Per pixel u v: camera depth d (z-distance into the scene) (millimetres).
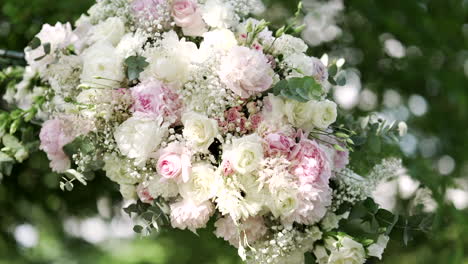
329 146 2020
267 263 1992
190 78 1966
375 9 3422
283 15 3244
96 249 4168
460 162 3854
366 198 2051
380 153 2193
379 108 3477
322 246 2027
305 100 1942
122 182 2035
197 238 3307
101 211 3117
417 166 2846
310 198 1923
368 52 3512
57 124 2115
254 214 1916
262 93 1994
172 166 1925
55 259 3916
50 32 2150
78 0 2852
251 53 1950
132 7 2070
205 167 1940
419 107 3826
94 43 2074
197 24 2047
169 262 3734
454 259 3004
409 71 3602
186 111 1958
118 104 1978
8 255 3512
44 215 3328
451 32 3773
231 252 3064
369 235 2035
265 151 1930
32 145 2279
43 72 2178
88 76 2006
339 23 3447
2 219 3205
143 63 1972
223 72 1941
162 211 2000
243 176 1928
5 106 2607
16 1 2807
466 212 3170
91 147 2002
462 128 3881
